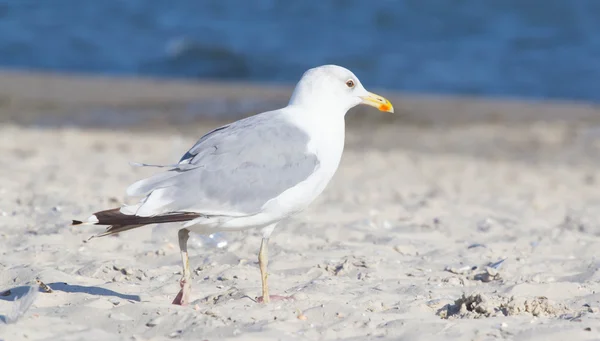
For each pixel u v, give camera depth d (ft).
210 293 27.66
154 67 135.03
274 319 24.41
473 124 88.69
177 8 173.47
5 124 82.69
